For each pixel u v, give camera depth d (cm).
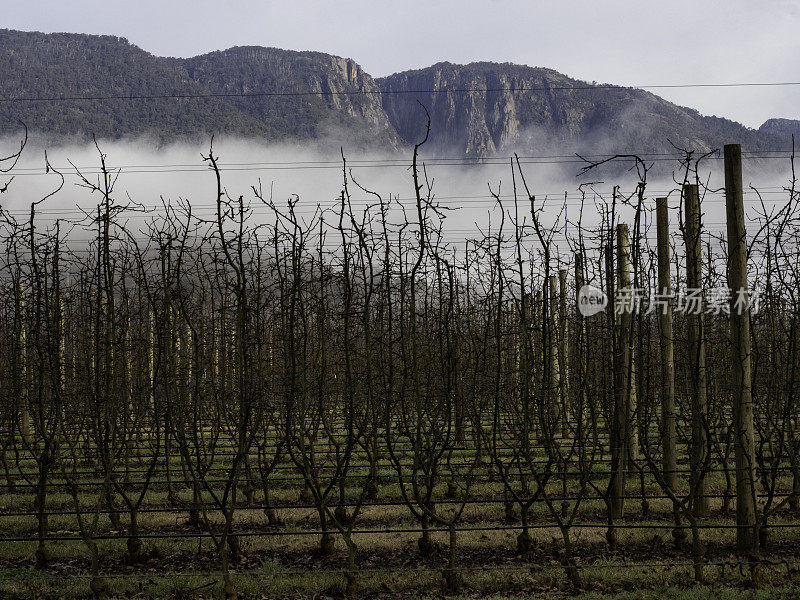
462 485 1466
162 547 1071
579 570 930
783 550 1012
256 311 1018
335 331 1107
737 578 900
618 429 1015
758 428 1125
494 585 898
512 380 1378
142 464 1700
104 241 922
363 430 970
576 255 1308
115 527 1163
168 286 1023
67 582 920
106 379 942
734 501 1303
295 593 888
